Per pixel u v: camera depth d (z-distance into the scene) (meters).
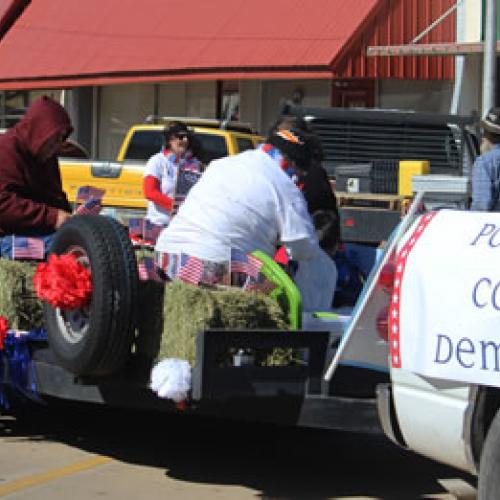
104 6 28.80
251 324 8.27
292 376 8.12
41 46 29.33
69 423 11.10
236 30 24.80
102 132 31.83
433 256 6.70
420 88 25.03
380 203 14.97
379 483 9.10
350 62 22.44
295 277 9.17
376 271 7.18
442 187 12.30
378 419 8.02
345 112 15.12
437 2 22.88
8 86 29.67
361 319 7.36
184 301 8.12
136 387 8.78
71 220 8.91
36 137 10.43
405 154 15.48
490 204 11.76
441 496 8.73
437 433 6.77
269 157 9.12
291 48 23.20
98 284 8.35
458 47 21.33
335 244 10.66
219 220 8.89
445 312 6.54
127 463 9.51
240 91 28.09
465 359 6.42
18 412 11.16
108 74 26.55
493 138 12.03
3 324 9.27
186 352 8.06
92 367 8.55
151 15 27.22
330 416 8.12
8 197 10.22
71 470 9.20
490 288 6.34
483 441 6.51
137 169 19.81
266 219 8.91
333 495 8.69
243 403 8.41
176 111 29.92
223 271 8.88
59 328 8.92
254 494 8.64
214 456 9.88
